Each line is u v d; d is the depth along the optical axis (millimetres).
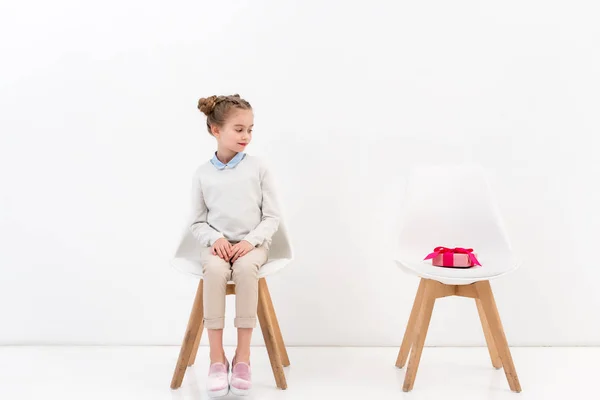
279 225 1596
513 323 1881
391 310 1900
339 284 1906
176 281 1921
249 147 1904
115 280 1933
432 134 1881
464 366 1685
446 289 1506
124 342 1935
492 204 1626
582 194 1851
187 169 1921
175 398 1431
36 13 1934
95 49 1927
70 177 1929
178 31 1921
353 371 1646
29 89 1928
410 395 1442
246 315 1409
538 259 1866
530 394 1441
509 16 1864
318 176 1900
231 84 1913
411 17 1885
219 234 1518
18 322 1938
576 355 1773
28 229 1933
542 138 1854
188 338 1492
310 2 1899
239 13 1911
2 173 1930
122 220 1928
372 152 1893
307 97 1900
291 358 1774
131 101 1922
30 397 1440
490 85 1865
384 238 1896
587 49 1847
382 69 1890
